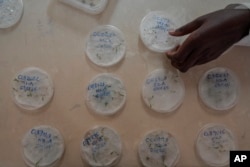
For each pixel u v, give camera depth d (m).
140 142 0.86
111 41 0.90
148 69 0.90
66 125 0.85
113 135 0.85
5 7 0.89
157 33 0.91
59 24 0.90
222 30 0.78
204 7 0.96
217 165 0.88
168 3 0.95
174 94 0.89
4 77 0.86
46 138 0.84
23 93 0.85
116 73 0.89
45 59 0.88
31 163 0.83
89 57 0.88
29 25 0.89
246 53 0.95
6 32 0.89
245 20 0.78
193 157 0.88
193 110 0.90
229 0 0.97
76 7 0.90
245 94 0.93
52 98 0.86
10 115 0.85
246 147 0.90
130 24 0.92
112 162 0.84
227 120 0.91
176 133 0.88
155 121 0.88
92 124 0.86
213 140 0.89
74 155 0.85
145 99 0.88
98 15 0.91
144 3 0.94
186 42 0.80
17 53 0.88
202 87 0.91
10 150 0.84
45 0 0.91
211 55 0.85
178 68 0.89
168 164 0.86
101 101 0.86
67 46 0.89
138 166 0.86
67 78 0.87
